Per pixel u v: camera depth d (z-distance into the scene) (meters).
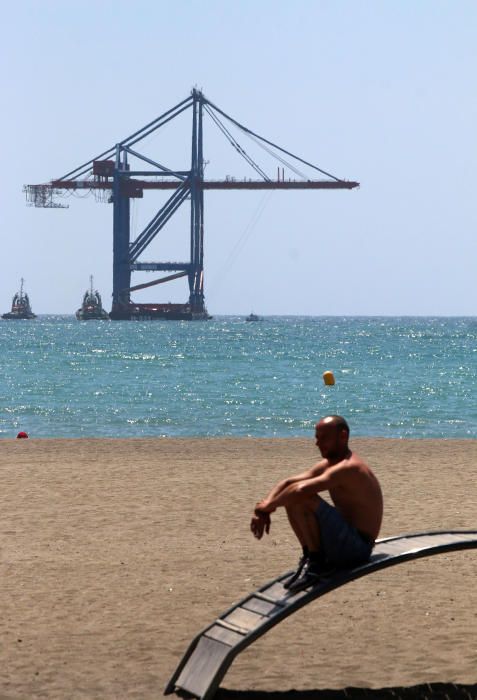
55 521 44.09
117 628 28.12
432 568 35.09
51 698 22.89
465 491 52.84
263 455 71.12
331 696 23.16
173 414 130.25
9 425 117.31
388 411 135.12
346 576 22.69
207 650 23.19
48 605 30.39
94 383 191.12
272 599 23.42
